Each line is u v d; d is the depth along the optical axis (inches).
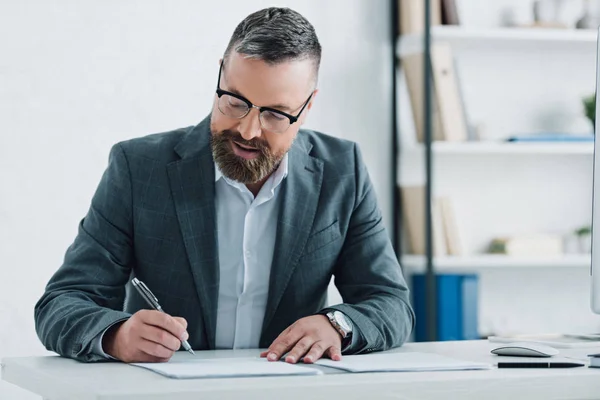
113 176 75.4
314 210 77.3
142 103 140.6
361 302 73.4
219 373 54.1
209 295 74.2
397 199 152.2
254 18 68.6
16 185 135.1
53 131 136.7
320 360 62.1
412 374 55.5
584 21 150.5
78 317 65.6
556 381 55.5
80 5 137.6
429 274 141.5
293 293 76.4
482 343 77.1
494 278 152.1
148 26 140.7
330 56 150.5
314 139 81.6
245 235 76.8
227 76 68.1
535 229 155.3
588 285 155.6
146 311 63.4
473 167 153.8
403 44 150.7
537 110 154.4
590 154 156.0
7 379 65.1
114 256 73.9
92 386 50.2
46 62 136.3
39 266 136.1
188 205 74.5
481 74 152.9
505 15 153.5
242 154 69.4
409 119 152.6
